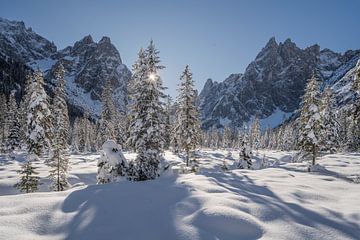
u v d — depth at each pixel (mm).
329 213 9398
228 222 7742
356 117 23656
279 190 13242
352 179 21672
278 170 23938
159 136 21266
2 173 31969
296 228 7949
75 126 99875
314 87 34156
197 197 9594
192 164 35688
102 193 10266
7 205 9148
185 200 9406
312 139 33531
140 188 11117
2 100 76125
